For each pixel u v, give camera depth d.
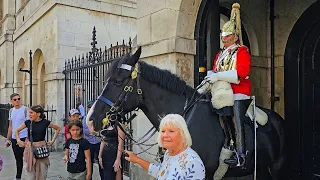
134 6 11.72
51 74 10.43
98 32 10.94
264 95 6.59
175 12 4.73
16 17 16.30
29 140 5.16
